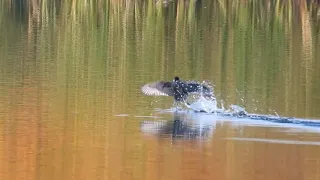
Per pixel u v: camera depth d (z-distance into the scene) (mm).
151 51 71000
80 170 31656
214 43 77812
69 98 47125
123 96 47969
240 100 47625
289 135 37688
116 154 34062
